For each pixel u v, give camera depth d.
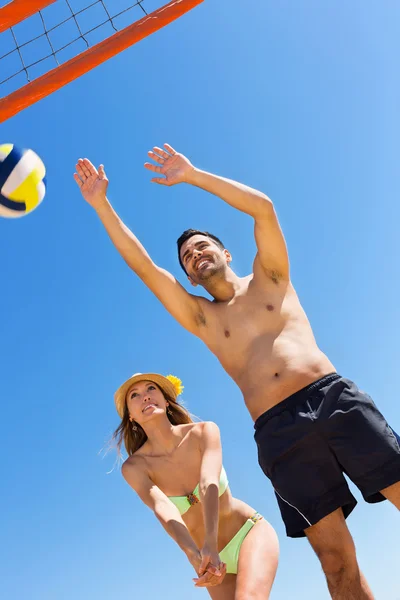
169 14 3.95
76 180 4.09
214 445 3.70
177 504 3.71
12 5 3.79
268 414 3.48
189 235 4.17
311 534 3.39
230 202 3.80
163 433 3.88
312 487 3.37
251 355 3.66
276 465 3.46
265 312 3.74
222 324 3.83
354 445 3.31
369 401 3.43
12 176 3.52
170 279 3.96
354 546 3.37
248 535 3.68
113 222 3.99
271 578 3.48
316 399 3.42
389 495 3.29
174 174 3.86
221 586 3.64
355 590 3.27
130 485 3.82
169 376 4.26
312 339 3.69
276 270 3.83
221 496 3.70
